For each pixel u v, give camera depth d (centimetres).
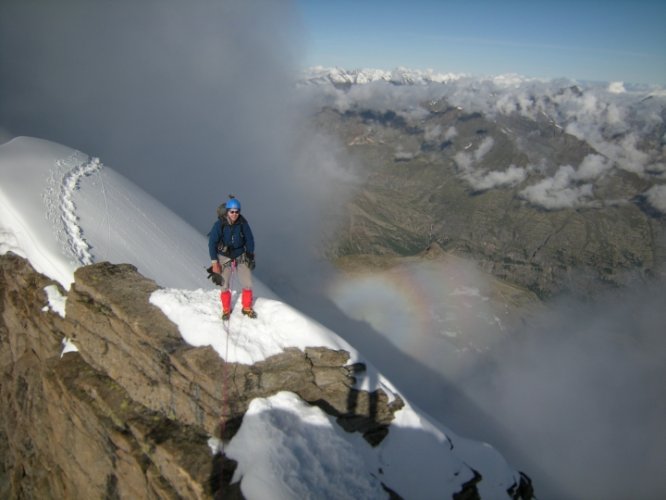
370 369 1272
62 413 1214
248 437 932
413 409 1223
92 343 1223
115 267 1368
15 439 1467
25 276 1558
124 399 1094
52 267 1534
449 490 1077
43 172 2258
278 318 1229
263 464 877
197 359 1020
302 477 878
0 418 1557
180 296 1215
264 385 1042
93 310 1227
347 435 1073
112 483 1067
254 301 1288
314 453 938
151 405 1064
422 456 1118
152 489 943
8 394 1542
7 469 1508
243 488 850
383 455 1080
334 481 899
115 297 1204
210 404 972
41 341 1424
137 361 1109
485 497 1116
